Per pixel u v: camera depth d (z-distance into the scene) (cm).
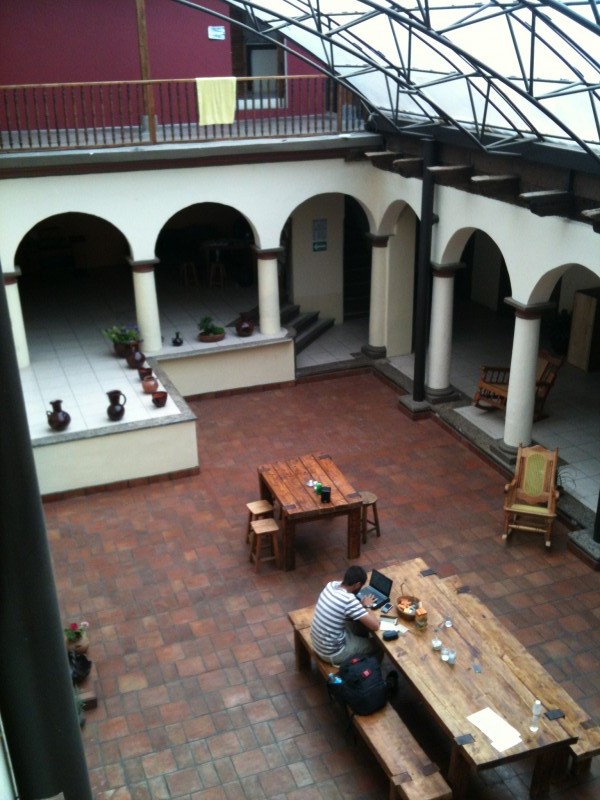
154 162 1287
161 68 1534
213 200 1349
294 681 807
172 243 1966
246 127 1352
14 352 191
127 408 1190
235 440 1294
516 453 1162
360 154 1398
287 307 1648
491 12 850
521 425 1150
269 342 1443
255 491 1147
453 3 908
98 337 1503
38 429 1121
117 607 916
